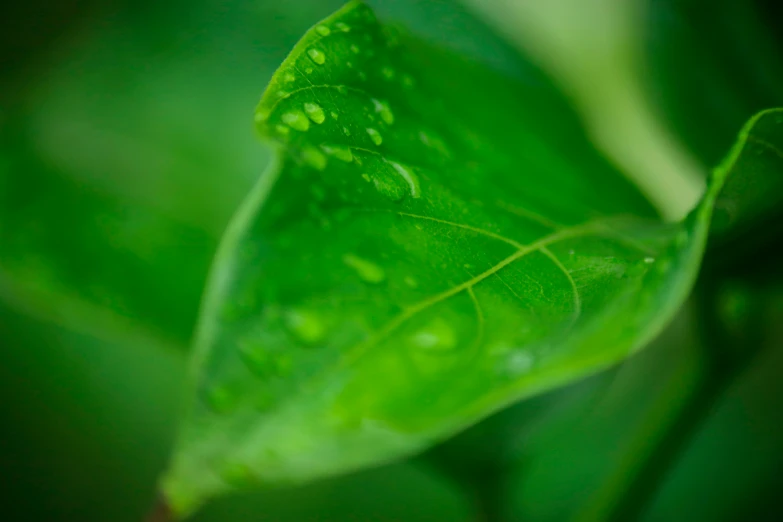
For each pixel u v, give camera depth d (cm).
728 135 28
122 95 31
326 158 20
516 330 19
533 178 24
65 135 30
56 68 32
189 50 32
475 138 23
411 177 21
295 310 19
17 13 37
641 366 38
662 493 40
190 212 29
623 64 33
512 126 25
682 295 18
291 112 20
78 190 29
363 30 22
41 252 28
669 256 19
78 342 52
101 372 52
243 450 19
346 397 19
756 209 22
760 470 40
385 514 47
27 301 28
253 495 48
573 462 37
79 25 35
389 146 21
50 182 29
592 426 37
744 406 42
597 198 24
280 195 19
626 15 33
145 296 28
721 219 22
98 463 53
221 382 19
